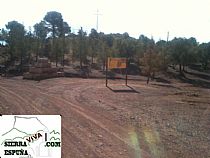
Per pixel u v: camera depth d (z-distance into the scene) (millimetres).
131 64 85750
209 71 101875
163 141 15234
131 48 90500
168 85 51844
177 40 97938
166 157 12766
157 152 13320
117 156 12273
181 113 23047
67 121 17797
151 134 16453
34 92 31672
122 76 74375
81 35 81312
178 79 85312
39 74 52875
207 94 38125
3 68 76062
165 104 27109
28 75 53375
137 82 52875
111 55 77750
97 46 83938
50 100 25875
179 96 33781
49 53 86438
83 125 17141
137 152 13023
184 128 18266
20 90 33125
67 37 96938
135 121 19469
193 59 93625
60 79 49688
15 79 52375
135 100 28734
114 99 28672
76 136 14680
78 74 69750
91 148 13008
